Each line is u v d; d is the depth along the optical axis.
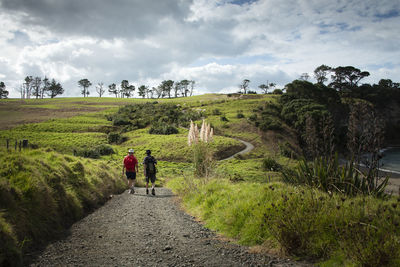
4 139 49.31
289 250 3.49
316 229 3.59
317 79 139.00
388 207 3.91
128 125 74.50
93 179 9.03
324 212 3.88
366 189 5.41
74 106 108.00
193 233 4.74
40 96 172.12
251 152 50.16
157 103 117.12
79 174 8.12
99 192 8.32
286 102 88.31
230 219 4.77
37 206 4.65
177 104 108.94
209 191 7.35
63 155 9.62
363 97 113.00
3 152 6.05
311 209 3.91
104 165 12.67
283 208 4.12
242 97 121.06
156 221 5.67
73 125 70.12
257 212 4.48
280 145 52.34
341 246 3.13
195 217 6.16
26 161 6.05
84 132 65.62
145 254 3.54
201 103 107.69
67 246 3.87
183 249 3.78
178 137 58.47
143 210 6.89
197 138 14.17
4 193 4.12
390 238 2.86
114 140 58.44
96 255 3.48
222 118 76.00
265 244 3.80
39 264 3.12
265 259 3.35
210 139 14.07
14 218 3.88
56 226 4.74
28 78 167.12
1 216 3.66
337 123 62.12
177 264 3.17
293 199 4.36
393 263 2.65
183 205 7.63
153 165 10.30
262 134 64.19
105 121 79.00
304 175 6.27
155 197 9.47
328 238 3.44
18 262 3.09
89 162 11.81
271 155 46.16
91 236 4.44
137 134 65.38
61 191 5.91
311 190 4.86
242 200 5.41
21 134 56.28
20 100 129.88
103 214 6.32
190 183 8.80
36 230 4.10
